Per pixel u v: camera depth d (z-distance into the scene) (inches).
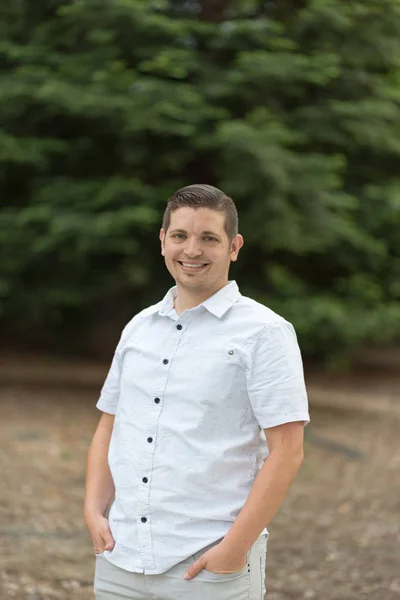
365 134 348.2
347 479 256.8
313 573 169.0
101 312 419.5
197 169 375.6
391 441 316.5
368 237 368.2
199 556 76.8
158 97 327.9
